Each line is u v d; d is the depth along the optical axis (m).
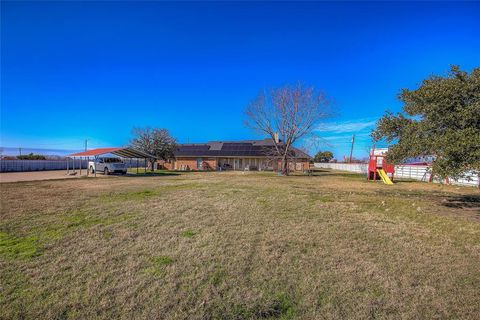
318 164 58.59
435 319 2.59
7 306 2.70
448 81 7.62
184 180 18.62
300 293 3.04
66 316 2.57
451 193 12.32
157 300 2.85
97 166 27.19
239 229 5.57
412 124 8.09
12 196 10.12
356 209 7.92
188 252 4.23
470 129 6.69
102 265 3.70
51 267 3.62
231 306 2.78
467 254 4.25
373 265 3.79
